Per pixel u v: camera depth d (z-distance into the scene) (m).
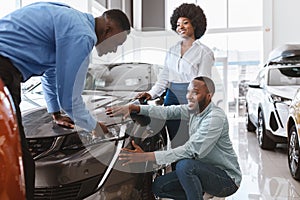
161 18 11.80
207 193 2.12
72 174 1.88
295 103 3.66
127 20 1.88
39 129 2.01
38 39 1.63
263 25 10.67
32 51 1.62
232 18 11.24
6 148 1.21
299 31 10.53
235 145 5.55
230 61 10.98
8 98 1.33
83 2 6.77
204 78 2.12
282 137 4.54
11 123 1.27
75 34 1.63
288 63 6.04
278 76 5.55
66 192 1.89
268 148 5.16
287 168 4.04
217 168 2.08
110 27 1.82
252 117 6.36
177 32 2.35
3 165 1.18
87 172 1.91
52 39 1.65
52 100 2.11
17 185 1.22
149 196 2.21
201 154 2.03
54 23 1.63
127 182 2.04
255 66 10.97
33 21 1.63
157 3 11.83
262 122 5.21
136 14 11.73
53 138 1.92
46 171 1.85
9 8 4.84
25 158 1.42
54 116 2.15
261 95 5.50
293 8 10.53
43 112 2.34
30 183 1.46
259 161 4.41
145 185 2.16
